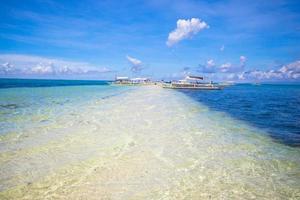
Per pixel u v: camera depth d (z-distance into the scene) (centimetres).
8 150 770
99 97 3109
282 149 858
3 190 504
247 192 516
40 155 725
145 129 1120
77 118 1380
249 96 4831
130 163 672
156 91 5253
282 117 1728
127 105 2162
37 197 477
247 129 1234
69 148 800
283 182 571
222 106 2539
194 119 1488
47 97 2906
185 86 6900
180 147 844
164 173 608
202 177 589
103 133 1019
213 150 820
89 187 523
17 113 1525
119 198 479
